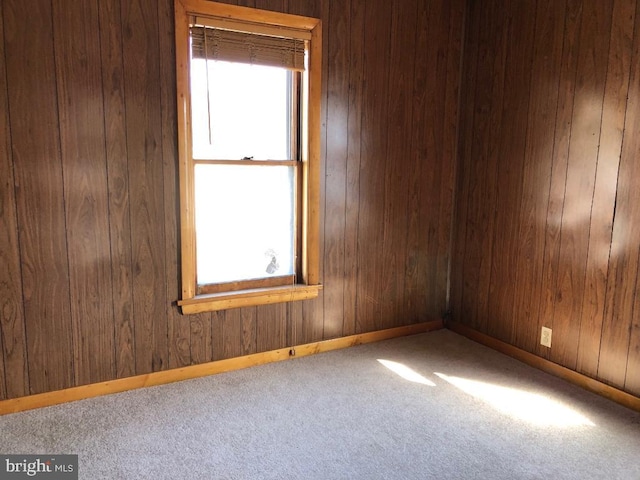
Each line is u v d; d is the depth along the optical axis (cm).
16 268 240
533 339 306
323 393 269
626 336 254
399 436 228
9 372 245
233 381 283
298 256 316
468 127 344
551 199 289
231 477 199
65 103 239
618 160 252
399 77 325
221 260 295
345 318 333
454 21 339
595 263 267
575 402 261
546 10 283
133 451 215
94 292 258
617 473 203
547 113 287
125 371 271
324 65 298
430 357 320
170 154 266
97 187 252
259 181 298
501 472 203
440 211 358
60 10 233
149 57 254
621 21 246
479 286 345
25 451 214
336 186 314
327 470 204
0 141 229
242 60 275
